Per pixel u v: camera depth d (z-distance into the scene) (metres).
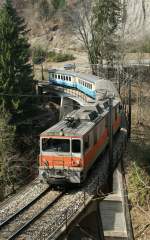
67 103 56.47
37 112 52.59
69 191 26.66
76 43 95.50
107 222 26.45
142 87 56.72
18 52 48.81
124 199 26.55
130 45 72.44
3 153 40.66
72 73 58.47
